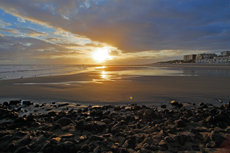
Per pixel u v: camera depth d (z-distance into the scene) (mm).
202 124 4770
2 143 3682
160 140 3660
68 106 7262
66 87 12000
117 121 5145
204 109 6492
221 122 4867
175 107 6852
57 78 18359
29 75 23203
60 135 4031
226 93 9234
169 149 3318
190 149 3311
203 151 3191
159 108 6727
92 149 3359
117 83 13945
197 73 25188
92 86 12352
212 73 24484
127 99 8297
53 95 9391
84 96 9055
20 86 12625
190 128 4465
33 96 9203
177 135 3762
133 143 3623
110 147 3449
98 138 3805
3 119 5660
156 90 10461
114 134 4105
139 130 4316
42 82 14898
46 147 3406
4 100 8523
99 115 5922
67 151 3383
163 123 4824
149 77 19141
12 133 4234
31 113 6125
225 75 20641
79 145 3541
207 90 10188
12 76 21750
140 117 5559
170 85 12461
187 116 5625
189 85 12312
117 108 6641
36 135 4117
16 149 3457
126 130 4387
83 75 22625
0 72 29734
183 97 8523
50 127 4621
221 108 6496
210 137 3643
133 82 14516
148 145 3426
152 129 4402
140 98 8438
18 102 7980
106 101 8008
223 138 3533
